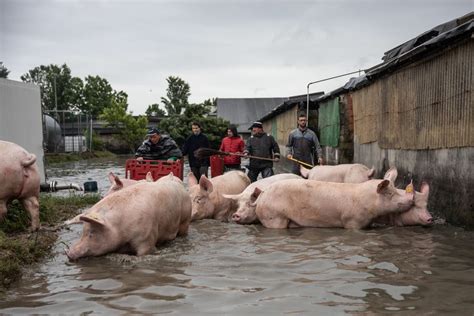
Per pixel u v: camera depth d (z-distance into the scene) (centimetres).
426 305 412
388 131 1098
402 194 742
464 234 687
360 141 1355
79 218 561
